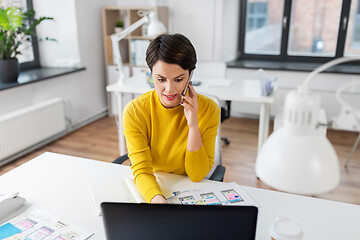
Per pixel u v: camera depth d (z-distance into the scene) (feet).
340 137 12.34
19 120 10.22
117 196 4.34
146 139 4.83
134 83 10.33
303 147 2.02
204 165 4.69
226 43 14.21
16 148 10.26
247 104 14.21
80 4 12.91
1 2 10.36
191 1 13.66
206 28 13.76
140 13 14.16
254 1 14.48
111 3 14.71
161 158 4.94
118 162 5.58
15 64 10.48
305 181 1.98
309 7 13.76
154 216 2.77
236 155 10.88
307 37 14.17
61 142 12.00
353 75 12.30
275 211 4.07
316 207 4.16
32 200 4.36
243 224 2.76
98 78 14.57
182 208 2.75
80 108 13.66
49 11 12.76
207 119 4.85
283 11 14.10
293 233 2.96
